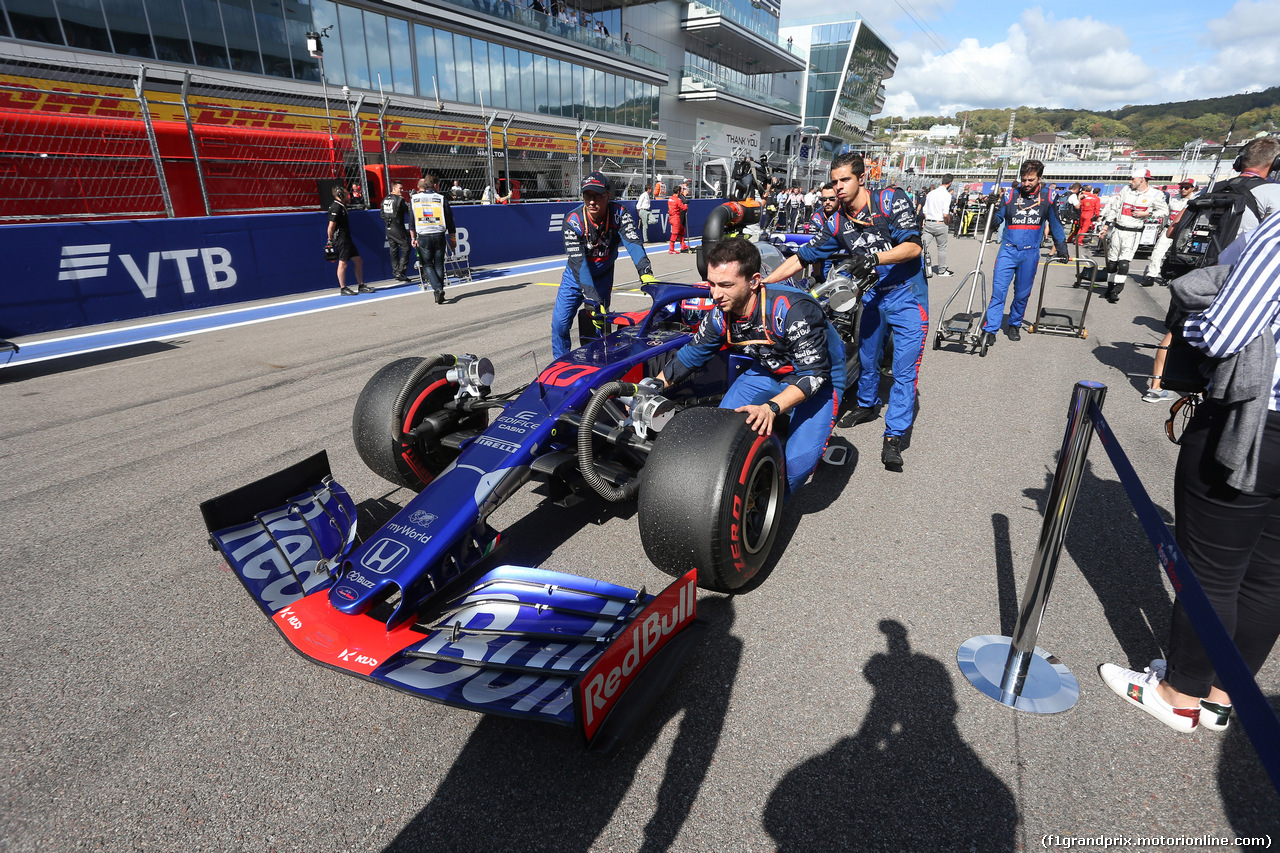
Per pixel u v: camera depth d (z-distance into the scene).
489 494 2.42
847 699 2.04
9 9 12.52
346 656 2.00
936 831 1.61
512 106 24.73
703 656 2.24
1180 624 1.89
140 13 14.30
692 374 3.63
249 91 13.24
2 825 1.65
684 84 37.22
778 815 1.66
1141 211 9.04
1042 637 2.35
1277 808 1.68
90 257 7.62
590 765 1.81
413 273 11.77
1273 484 1.68
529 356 6.12
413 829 1.63
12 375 5.78
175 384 5.47
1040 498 3.45
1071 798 1.71
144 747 1.88
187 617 2.48
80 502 3.41
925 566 2.80
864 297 3.89
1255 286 1.55
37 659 2.25
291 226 9.80
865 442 4.26
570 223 4.42
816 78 51.50
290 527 2.49
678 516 2.24
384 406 2.99
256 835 1.62
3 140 9.45
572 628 2.09
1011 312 7.19
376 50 19.56
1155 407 4.90
